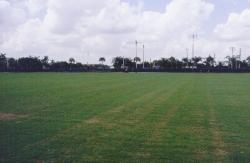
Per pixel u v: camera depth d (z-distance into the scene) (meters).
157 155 11.40
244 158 11.15
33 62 152.12
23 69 140.25
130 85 48.69
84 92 35.69
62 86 45.03
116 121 17.86
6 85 46.03
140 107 23.72
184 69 156.38
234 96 32.75
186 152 11.80
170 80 66.19
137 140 13.52
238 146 12.72
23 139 13.39
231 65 166.25
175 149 12.18
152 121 17.98
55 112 20.77
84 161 10.65
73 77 77.94
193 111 21.98
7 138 13.55
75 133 14.66
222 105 25.34
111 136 14.17
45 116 19.16
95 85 48.03
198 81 62.72
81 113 20.52
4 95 31.44
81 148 12.16
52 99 28.27
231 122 17.91
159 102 26.88
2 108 22.33
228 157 11.24
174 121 18.05
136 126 16.50
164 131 15.35
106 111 21.55
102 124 16.92
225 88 44.00
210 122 17.84
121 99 28.89
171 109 22.84
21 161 10.55
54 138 13.63
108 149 12.08
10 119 18.03
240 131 15.52
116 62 174.50
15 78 69.25
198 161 10.77
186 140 13.62
